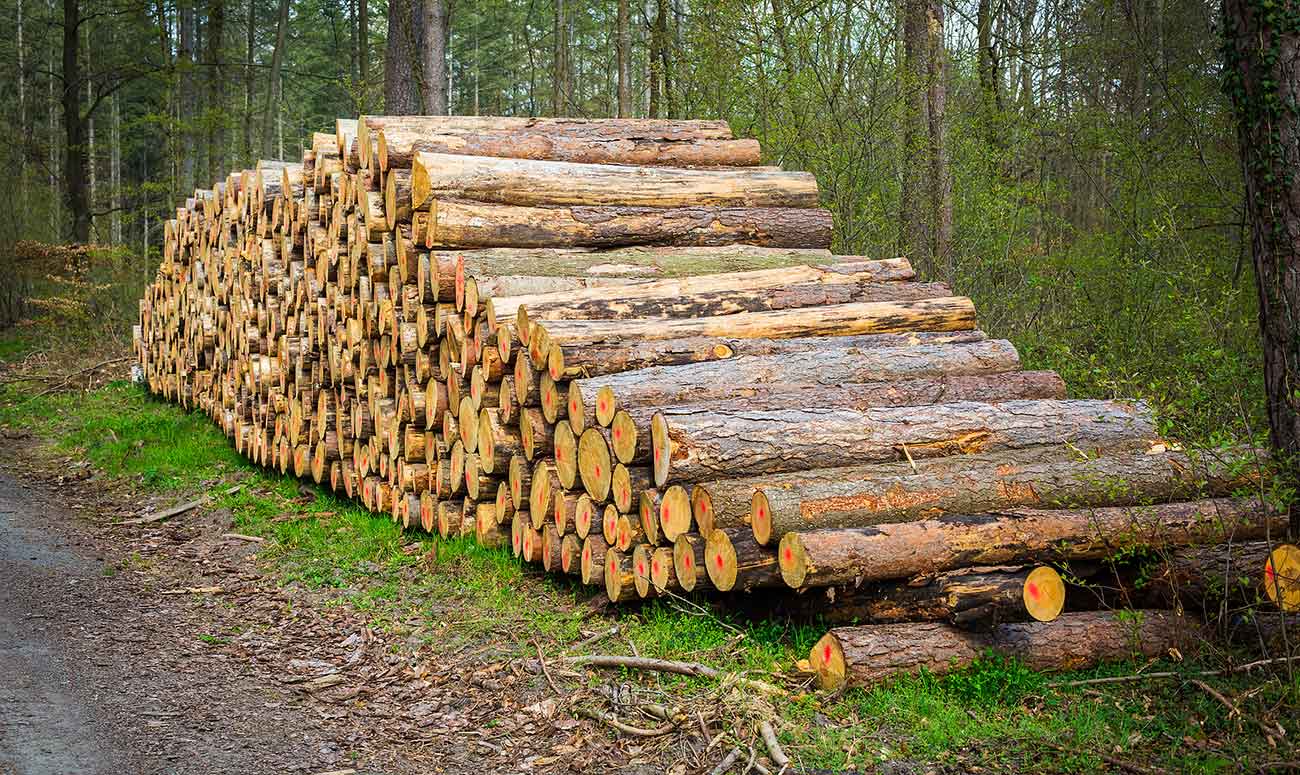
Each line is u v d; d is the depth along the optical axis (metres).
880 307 7.25
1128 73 14.30
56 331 21.28
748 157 9.48
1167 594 5.45
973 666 5.07
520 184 7.86
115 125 35.06
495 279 7.18
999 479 5.52
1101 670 5.18
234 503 9.92
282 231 10.46
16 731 4.80
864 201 11.71
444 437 7.93
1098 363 9.91
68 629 6.44
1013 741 4.57
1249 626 5.27
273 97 27.62
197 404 14.20
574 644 5.96
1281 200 5.34
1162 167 11.24
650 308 6.98
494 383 7.27
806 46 11.44
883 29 11.61
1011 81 17.52
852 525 5.29
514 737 4.98
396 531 8.52
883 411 5.95
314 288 9.81
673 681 5.38
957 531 5.20
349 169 8.85
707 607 5.98
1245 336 8.32
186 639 6.42
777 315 7.03
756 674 5.25
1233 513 5.46
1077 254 11.59
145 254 24.88
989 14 15.38
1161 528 5.36
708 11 12.26
